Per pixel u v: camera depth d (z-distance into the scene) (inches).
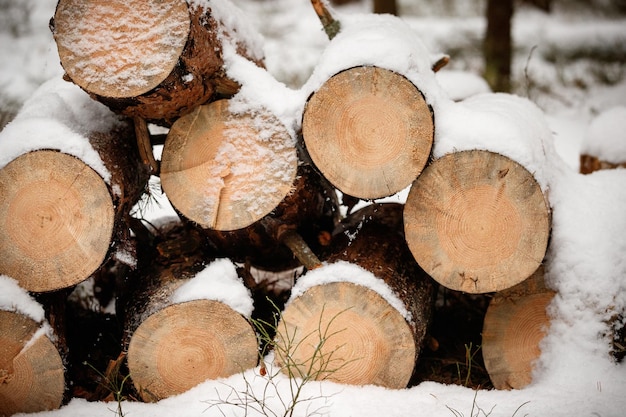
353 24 135.8
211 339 121.4
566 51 419.5
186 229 137.8
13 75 323.0
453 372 135.0
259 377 122.0
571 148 246.4
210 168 120.1
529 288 125.9
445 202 115.6
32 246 115.7
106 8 108.9
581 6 542.3
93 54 109.5
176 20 108.3
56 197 114.5
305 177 129.3
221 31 123.8
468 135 114.4
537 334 126.0
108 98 112.6
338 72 111.4
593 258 123.3
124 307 133.3
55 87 138.4
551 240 127.0
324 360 121.3
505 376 127.1
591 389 116.6
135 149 134.6
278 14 492.1
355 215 145.8
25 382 119.0
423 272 134.6
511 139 113.7
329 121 113.5
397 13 319.0
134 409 118.0
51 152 112.6
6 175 113.6
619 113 180.7
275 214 128.0
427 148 111.9
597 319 121.6
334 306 119.3
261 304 144.3
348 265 121.6
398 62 111.3
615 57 402.6
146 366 122.1
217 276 124.0
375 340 119.3
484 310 150.9
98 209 115.0
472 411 107.3
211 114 120.5
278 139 119.1
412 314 121.0
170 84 110.5
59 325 124.6
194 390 121.6
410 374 120.0
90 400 125.5
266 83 122.6
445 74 216.7
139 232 142.9
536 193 112.7
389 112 111.7
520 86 343.6
